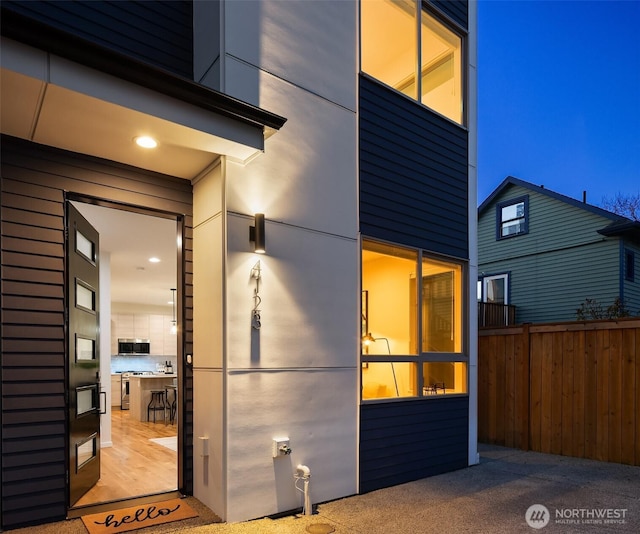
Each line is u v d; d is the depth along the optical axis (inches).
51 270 123.0
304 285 146.6
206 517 123.3
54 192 124.9
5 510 111.0
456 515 135.3
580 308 404.5
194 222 146.2
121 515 123.0
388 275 178.2
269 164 141.5
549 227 435.8
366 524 127.4
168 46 144.1
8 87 96.6
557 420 216.4
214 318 131.8
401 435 172.2
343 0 170.7
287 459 136.2
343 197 162.7
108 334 231.9
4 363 113.4
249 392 129.5
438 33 213.8
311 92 155.9
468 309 208.5
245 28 139.5
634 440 191.0
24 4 120.6
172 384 348.8
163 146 125.6
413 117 193.2
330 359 151.5
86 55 98.3
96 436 154.6
